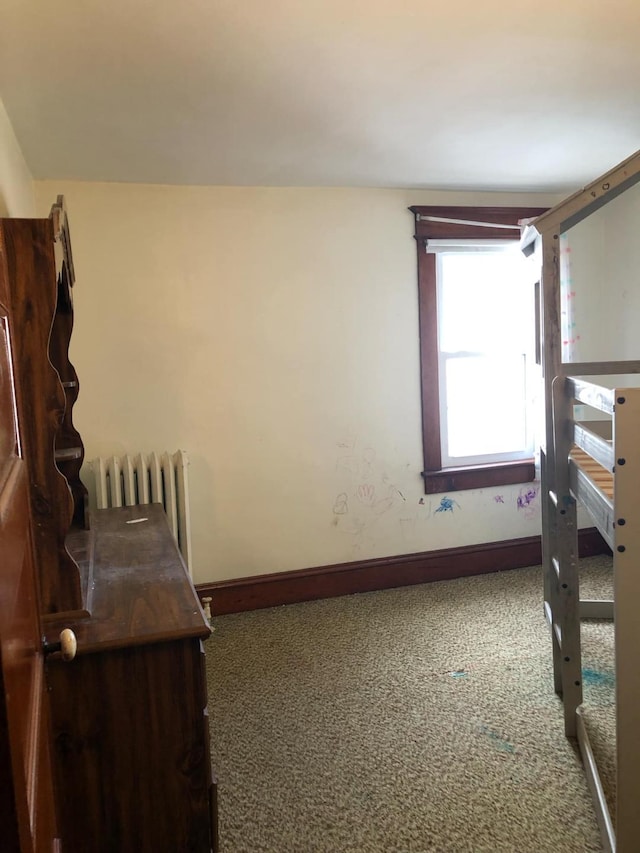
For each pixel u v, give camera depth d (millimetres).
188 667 1488
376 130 2564
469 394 3863
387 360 3615
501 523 3912
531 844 1749
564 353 3812
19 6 1590
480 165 3109
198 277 3262
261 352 3395
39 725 999
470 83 2152
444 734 2256
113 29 1721
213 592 3389
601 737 2174
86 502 2484
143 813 1501
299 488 3525
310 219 3412
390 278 3576
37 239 1474
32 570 1164
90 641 1428
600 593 3424
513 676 2637
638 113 2471
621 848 1477
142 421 3244
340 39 1821
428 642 2971
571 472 2152
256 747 2219
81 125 2383
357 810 1901
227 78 2043
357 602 3504
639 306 3631
